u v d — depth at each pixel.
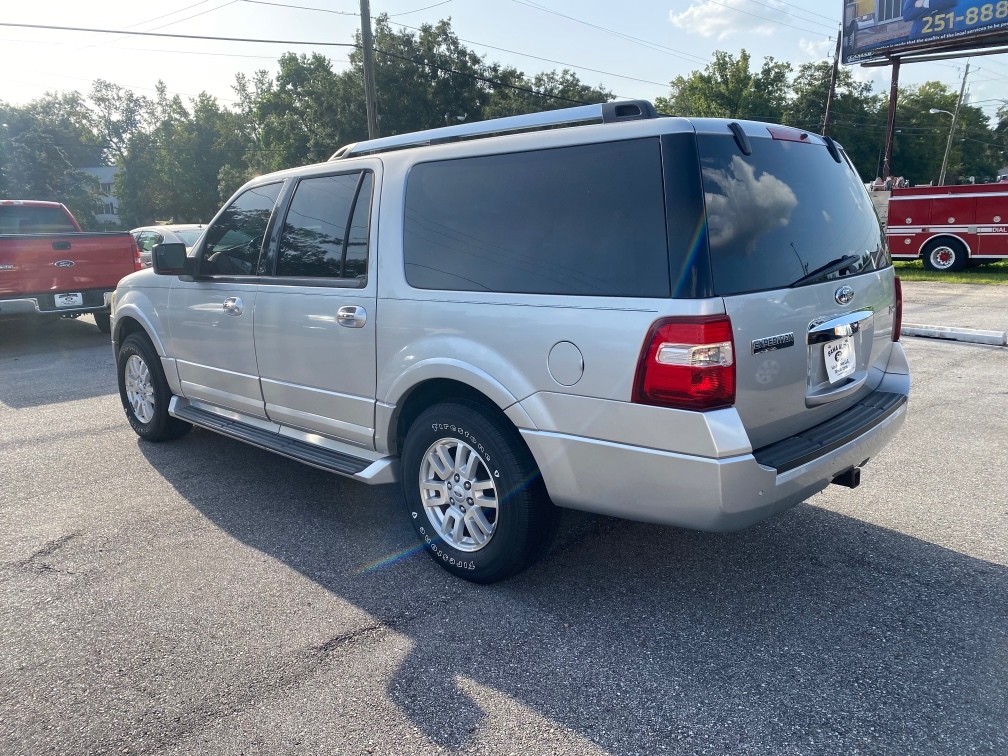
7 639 3.09
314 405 4.15
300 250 4.17
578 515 4.28
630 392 2.78
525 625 3.14
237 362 4.63
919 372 7.73
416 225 3.55
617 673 2.79
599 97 44.19
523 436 3.11
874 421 3.41
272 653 2.96
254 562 3.76
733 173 2.85
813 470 2.99
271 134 54.72
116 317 5.72
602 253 2.88
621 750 2.38
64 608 3.33
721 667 2.81
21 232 12.27
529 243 3.12
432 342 3.40
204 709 2.62
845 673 2.76
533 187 3.14
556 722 2.52
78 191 68.88
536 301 3.04
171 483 4.91
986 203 17.97
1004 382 7.23
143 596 3.43
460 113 39.41
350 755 2.38
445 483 3.55
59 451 5.62
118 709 2.63
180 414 5.20
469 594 3.41
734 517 2.75
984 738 2.39
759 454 2.91
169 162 71.00
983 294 14.39
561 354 2.95
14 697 2.71
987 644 2.92
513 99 40.28
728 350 2.66
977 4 19.31
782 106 57.47
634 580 3.51
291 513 4.39
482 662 2.88
